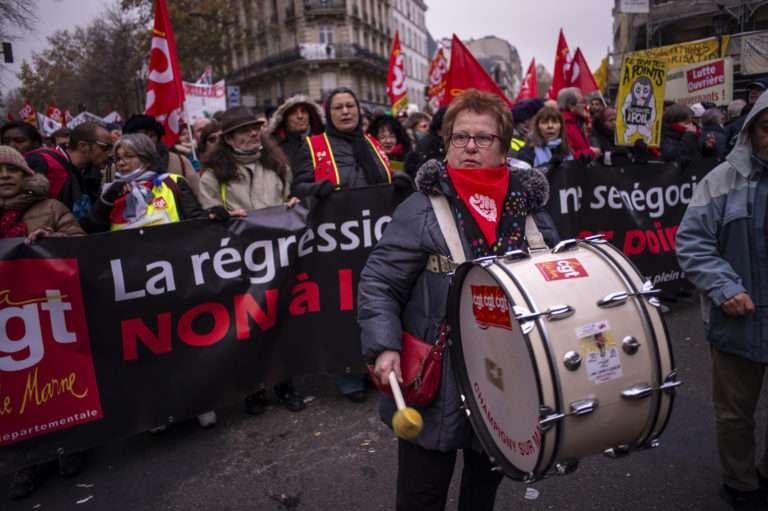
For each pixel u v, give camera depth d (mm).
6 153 2953
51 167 3965
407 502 1776
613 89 23562
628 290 1466
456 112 1770
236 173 3576
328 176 3754
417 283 1749
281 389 3672
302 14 44188
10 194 2996
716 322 2322
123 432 3090
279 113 4457
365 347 1676
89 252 2980
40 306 2859
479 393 1631
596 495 2578
